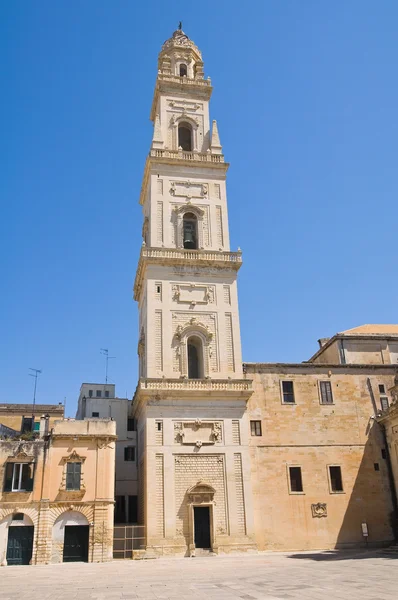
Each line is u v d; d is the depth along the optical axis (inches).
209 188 2321.6
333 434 2089.1
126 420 2393.0
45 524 1674.5
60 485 1726.1
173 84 2508.6
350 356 2393.0
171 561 1610.5
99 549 1674.5
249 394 1966.0
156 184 2273.6
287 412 2081.7
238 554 1768.0
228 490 1850.4
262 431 2033.7
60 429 1790.1
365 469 2066.9
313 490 1993.1
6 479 1705.2
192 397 1932.8
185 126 2513.5
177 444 1870.1
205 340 2049.7
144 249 2124.8
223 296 2137.1
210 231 2251.5
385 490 2050.9
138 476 2150.6
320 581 1022.4
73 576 1261.1
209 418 1925.4
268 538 1889.8
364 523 1983.3
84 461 1769.2
